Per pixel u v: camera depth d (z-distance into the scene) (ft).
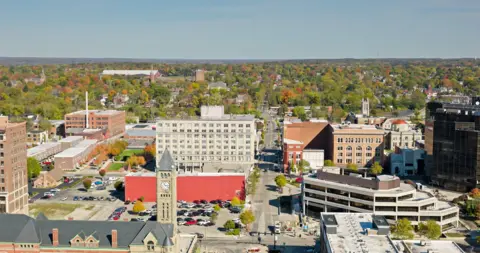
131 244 557.33
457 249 554.05
